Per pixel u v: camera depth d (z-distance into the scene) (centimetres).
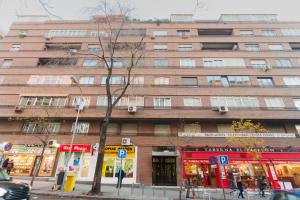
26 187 685
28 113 1998
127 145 1872
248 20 2814
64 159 1875
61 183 1238
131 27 2636
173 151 1836
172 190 1523
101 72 2270
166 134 1947
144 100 2059
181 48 2470
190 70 2241
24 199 663
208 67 2250
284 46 2411
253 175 1700
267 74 2181
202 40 2502
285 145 1800
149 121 2005
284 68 2217
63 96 2117
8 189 616
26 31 2625
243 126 1736
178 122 1981
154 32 2617
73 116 1980
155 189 1539
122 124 2020
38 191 1122
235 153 1762
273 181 1636
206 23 2658
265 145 1792
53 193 1071
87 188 1374
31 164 1856
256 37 2489
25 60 2377
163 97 2077
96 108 2020
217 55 2355
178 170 1755
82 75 2264
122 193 1215
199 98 2055
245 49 2414
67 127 2002
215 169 1752
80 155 1880
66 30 2656
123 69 2264
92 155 1859
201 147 1812
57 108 2036
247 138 1734
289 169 1695
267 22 2627
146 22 2691
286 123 1948
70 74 2266
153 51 2402
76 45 2536
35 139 1936
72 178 1234
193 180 1711
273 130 1930
